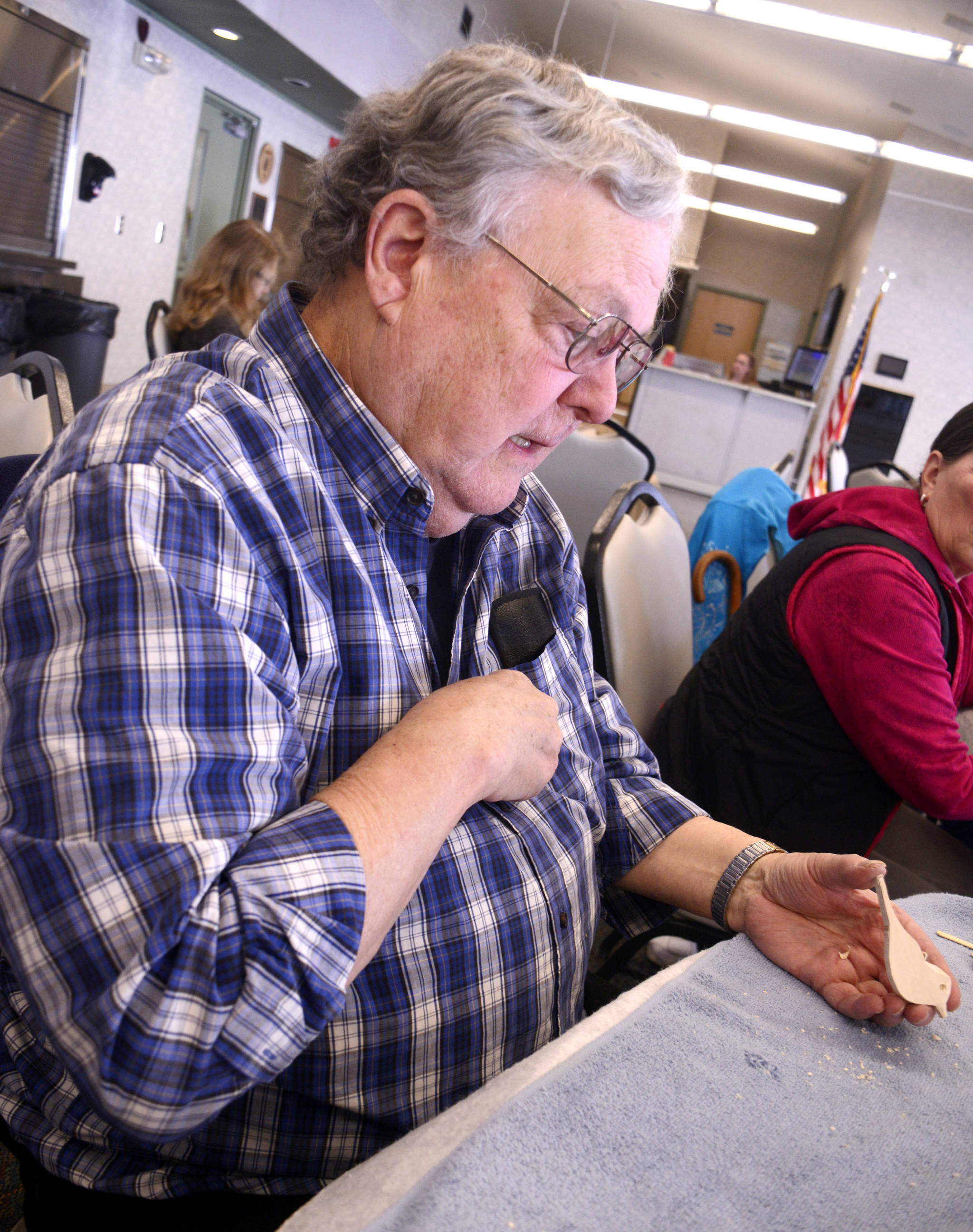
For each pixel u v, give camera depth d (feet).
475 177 2.20
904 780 4.34
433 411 2.40
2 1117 2.31
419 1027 2.32
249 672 1.95
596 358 2.38
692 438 26.25
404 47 26.14
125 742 1.77
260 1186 2.30
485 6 30.73
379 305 2.36
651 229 2.33
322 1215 1.51
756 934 2.65
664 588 5.58
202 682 1.87
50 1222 2.32
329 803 1.99
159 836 1.75
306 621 2.20
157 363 2.51
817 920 2.62
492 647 2.99
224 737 1.90
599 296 2.28
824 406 32.60
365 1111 2.28
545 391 2.36
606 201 2.26
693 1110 1.82
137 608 1.82
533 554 3.32
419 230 2.31
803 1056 2.10
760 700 4.78
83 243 21.34
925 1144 1.88
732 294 46.98
